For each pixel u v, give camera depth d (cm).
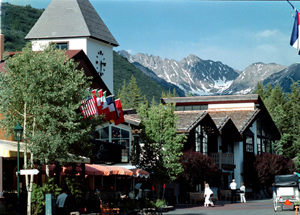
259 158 5500
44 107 2127
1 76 2200
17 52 2345
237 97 6150
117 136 4147
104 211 2475
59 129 2203
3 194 2202
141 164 3338
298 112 9650
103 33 7856
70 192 2461
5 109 2217
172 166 3294
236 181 5512
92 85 4141
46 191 2245
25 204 2203
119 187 4112
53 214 2109
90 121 2359
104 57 7888
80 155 2392
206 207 3525
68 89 2183
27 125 2256
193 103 6275
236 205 3778
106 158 2817
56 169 2661
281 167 5478
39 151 2114
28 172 2000
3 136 2483
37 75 2158
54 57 2244
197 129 4631
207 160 3972
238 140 5444
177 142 3356
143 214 2706
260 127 6425
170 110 3375
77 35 7412
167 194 3644
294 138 9381
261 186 5728
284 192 3198
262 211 2958
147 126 3344
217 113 6119
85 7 7806
